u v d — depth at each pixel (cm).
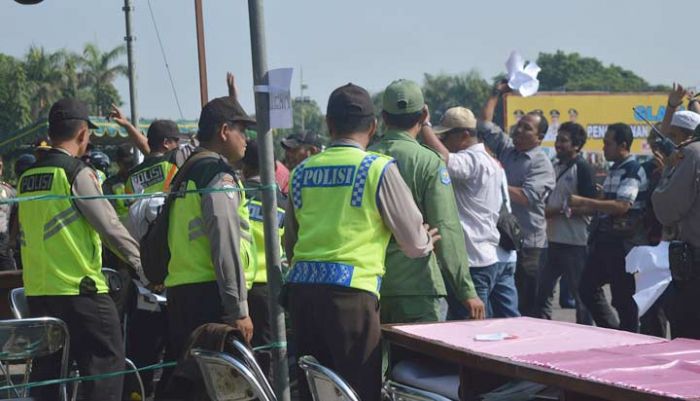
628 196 742
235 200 454
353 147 404
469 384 362
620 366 312
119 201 662
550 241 815
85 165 477
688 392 271
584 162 802
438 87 6956
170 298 471
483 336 379
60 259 469
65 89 4225
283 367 442
